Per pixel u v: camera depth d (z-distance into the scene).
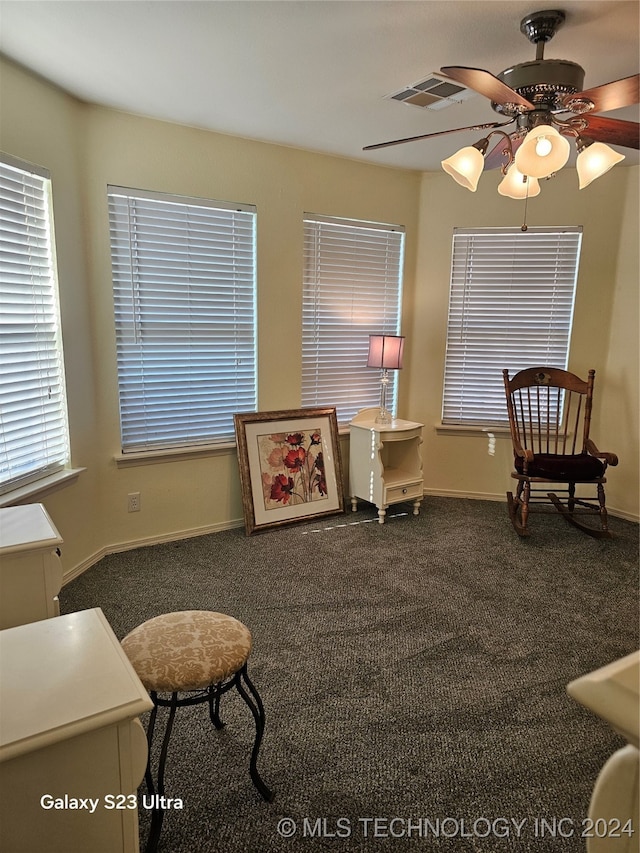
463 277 3.94
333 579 2.80
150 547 3.18
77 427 2.79
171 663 1.35
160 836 1.39
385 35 1.97
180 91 2.50
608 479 3.91
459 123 2.87
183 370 3.21
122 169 2.81
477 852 1.36
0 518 1.73
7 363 2.34
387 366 3.60
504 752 1.67
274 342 3.51
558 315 3.88
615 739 1.73
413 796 1.51
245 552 3.13
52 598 1.59
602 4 1.74
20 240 2.36
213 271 3.21
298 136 3.11
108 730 0.89
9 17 1.87
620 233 3.67
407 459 3.85
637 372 3.68
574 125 1.96
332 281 3.70
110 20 1.89
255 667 2.08
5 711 0.88
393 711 1.85
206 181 3.06
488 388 4.06
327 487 3.72
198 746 1.68
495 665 2.11
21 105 2.29
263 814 1.46
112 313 2.91
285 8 1.80
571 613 2.50
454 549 3.20
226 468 3.44
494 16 1.83
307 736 1.73
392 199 3.80
